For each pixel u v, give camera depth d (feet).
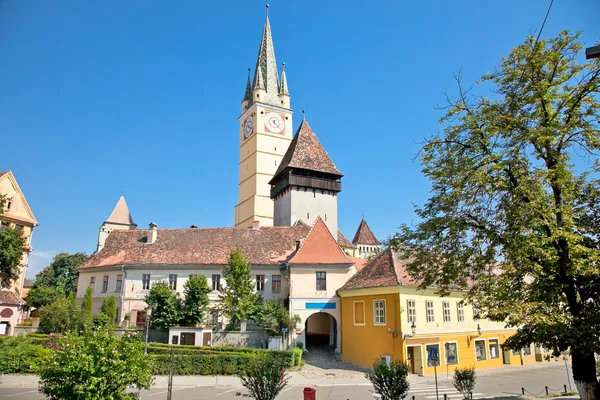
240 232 152.15
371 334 103.96
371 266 113.80
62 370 38.73
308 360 111.34
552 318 46.80
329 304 118.01
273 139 263.70
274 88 275.59
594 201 55.21
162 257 138.10
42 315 119.65
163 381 84.58
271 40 287.89
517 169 52.70
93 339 41.60
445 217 59.57
